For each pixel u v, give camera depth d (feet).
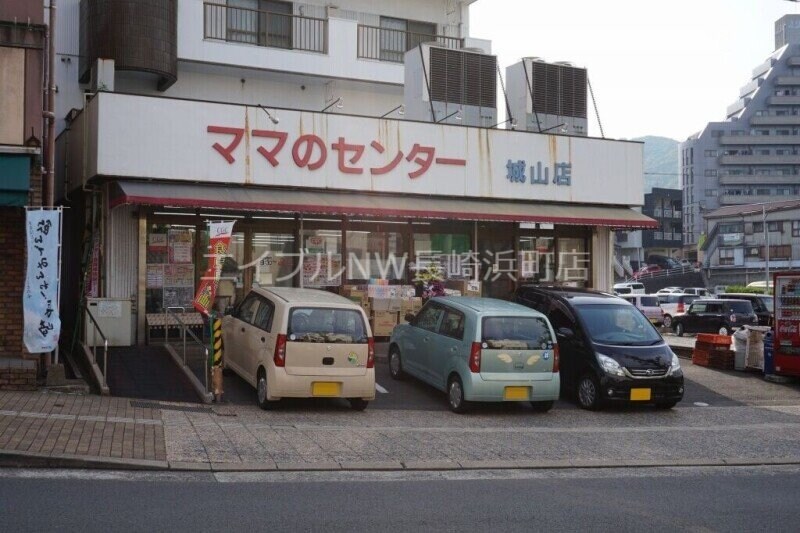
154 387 39.04
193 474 24.89
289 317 35.94
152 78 60.75
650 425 37.93
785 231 215.31
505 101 63.05
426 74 60.03
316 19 65.46
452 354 39.45
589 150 61.46
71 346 47.88
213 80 64.80
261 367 36.83
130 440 27.86
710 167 353.51
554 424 37.19
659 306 108.78
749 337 54.54
